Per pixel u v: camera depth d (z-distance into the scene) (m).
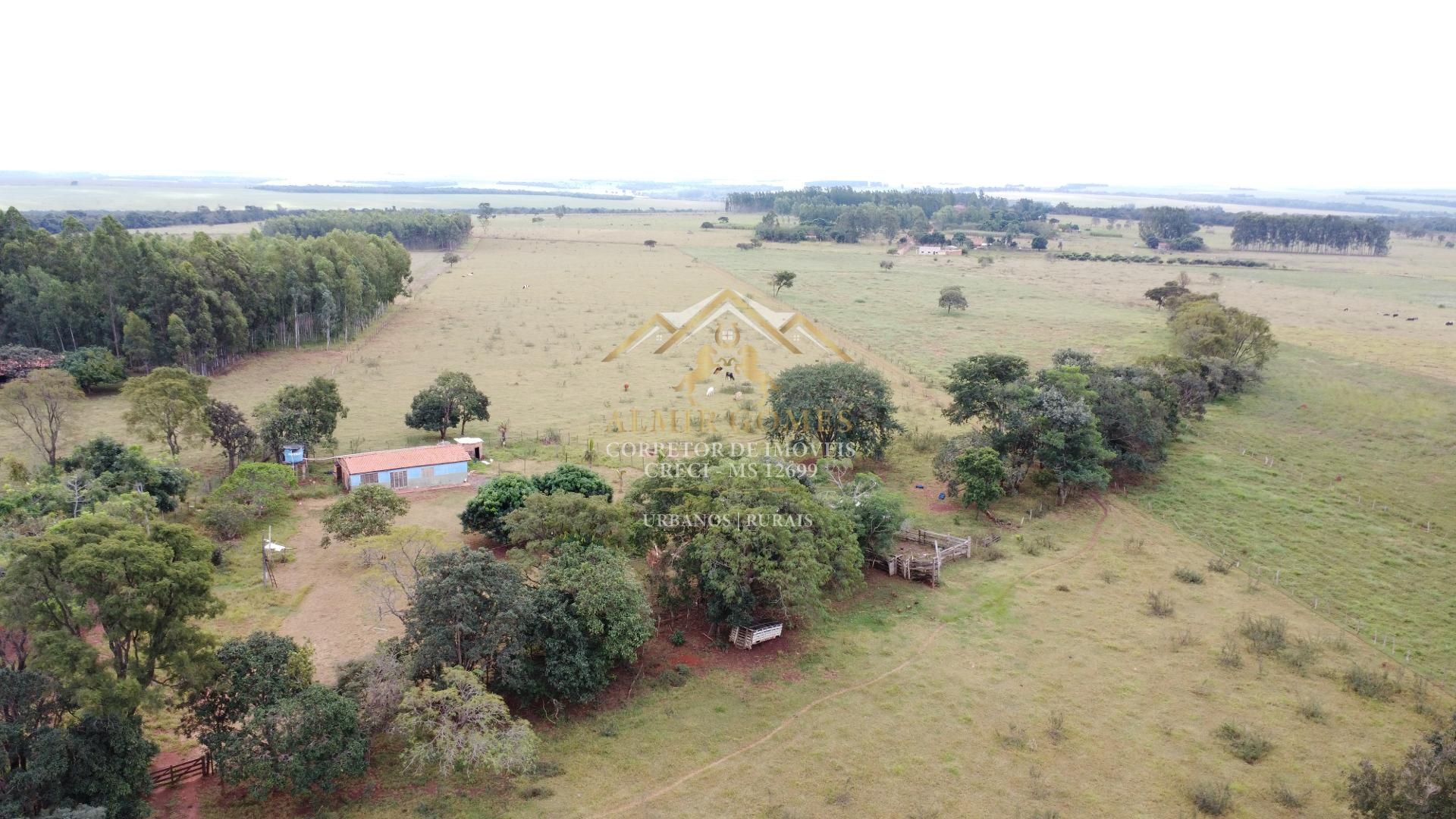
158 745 33.72
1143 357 90.81
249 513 55.94
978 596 50.25
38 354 87.50
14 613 28.34
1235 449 77.00
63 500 48.22
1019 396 66.75
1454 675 42.44
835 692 40.09
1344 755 35.84
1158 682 41.25
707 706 38.75
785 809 31.89
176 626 30.89
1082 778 34.06
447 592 35.84
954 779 33.88
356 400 89.44
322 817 30.59
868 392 71.38
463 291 167.50
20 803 26.53
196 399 63.81
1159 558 55.94
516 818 31.05
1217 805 32.12
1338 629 47.03
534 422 82.88
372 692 33.50
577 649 37.38
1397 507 63.69
